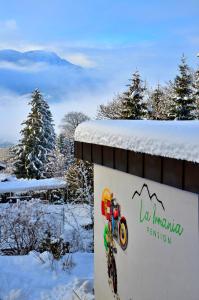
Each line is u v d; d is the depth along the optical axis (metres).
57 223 15.30
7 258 9.51
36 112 38.75
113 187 5.37
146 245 4.39
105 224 5.74
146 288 4.40
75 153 5.90
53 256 9.53
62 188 23.39
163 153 3.40
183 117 24.16
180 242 3.67
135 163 4.14
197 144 2.96
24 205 16.30
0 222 13.56
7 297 7.60
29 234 12.72
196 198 3.42
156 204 4.14
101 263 6.02
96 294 6.31
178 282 3.71
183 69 24.23
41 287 7.99
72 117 52.31
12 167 41.09
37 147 38.09
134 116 25.22
